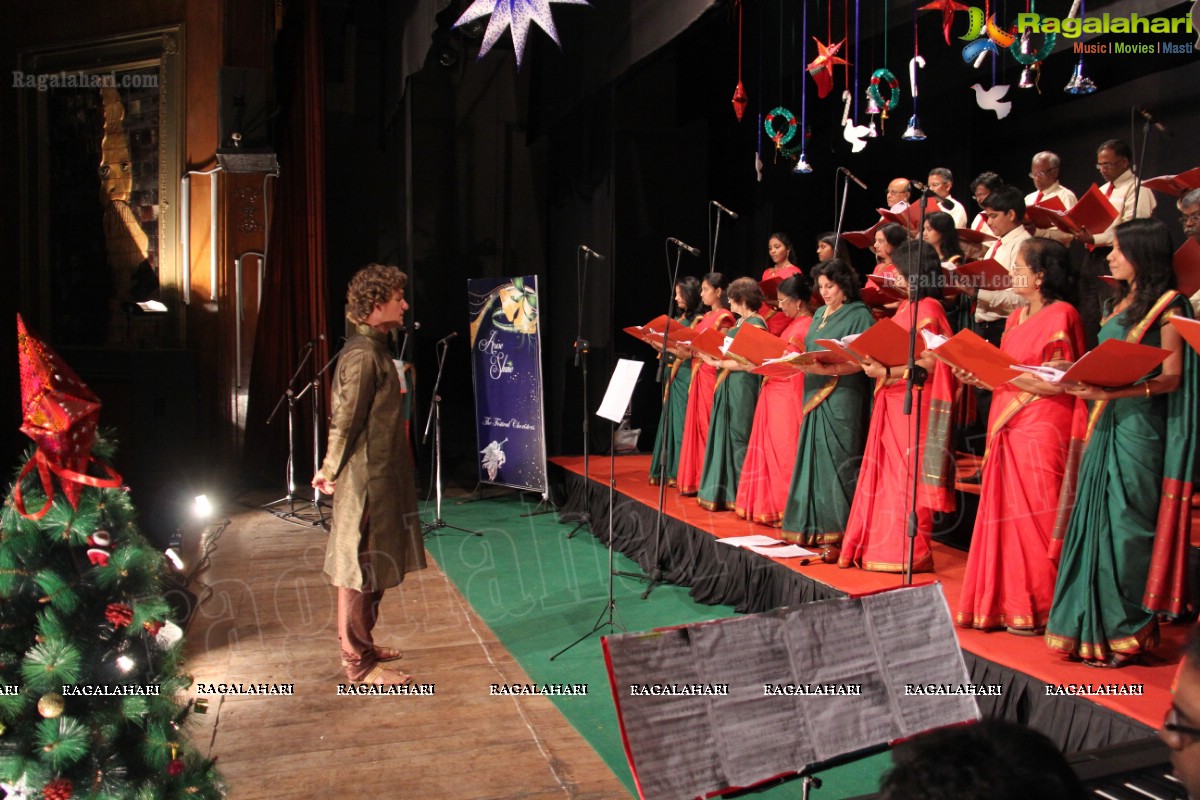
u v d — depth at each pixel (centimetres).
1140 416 278
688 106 905
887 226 447
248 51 819
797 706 179
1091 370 265
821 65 591
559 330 933
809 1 728
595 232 834
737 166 881
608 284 820
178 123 805
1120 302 297
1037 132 652
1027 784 85
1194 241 317
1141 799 159
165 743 205
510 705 338
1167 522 273
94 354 809
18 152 839
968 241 458
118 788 196
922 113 721
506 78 959
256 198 830
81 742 188
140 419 776
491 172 960
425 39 615
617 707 163
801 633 186
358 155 930
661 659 170
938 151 716
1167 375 272
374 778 278
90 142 829
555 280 938
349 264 931
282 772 282
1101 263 431
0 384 835
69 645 190
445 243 952
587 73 716
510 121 963
